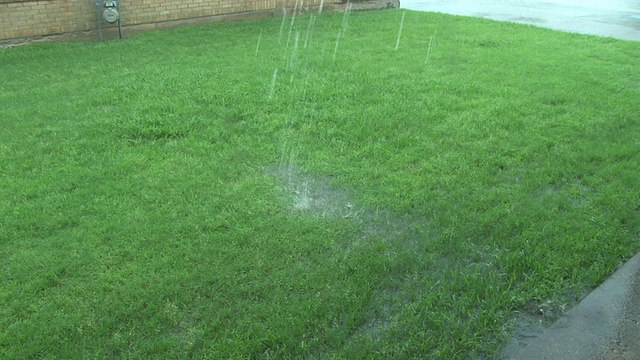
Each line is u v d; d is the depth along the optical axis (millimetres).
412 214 4289
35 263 3633
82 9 9609
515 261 3627
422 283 3504
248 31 10359
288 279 3514
